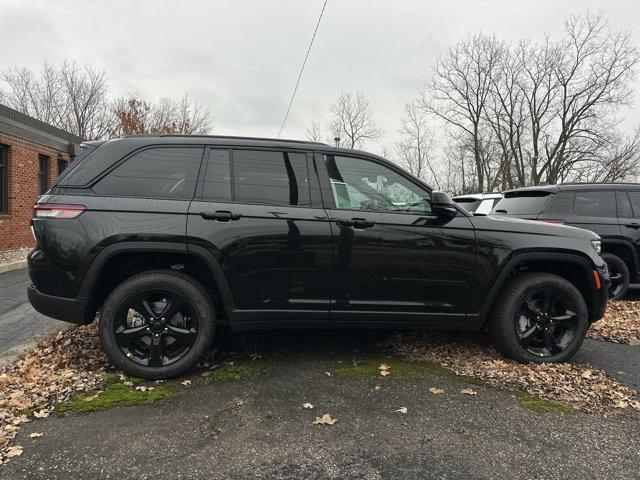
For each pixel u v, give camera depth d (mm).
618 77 32031
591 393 3490
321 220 3707
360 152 3939
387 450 2666
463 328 4000
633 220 6805
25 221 14281
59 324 5180
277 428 2895
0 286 8188
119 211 3492
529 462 2568
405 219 3822
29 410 3084
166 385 3521
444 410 3174
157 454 2594
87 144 3791
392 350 4383
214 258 3568
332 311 3770
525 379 3715
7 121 13148
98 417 3008
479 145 38750
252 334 4766
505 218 4129
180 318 3703
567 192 6844
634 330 5324
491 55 36375
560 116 34562
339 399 3318
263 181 3754
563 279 4082
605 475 2459
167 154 3711
